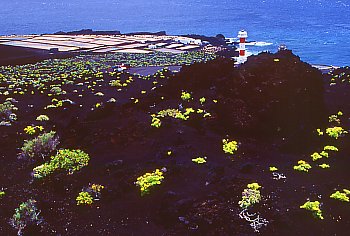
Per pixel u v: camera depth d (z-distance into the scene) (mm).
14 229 14430
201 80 27484
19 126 24062
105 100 29859
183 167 17812
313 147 20172
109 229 14188
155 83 34469
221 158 18781
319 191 16203
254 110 21344
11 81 38406
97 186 16531
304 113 21859
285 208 15023
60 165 18219
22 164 19250
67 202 15953
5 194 16656
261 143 20281
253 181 16875
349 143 20531
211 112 22891
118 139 20875
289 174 17578
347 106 25797
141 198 15906
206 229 13867
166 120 22469
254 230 13797
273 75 22641
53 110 27391
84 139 21188
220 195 15820
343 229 13883
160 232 13883
